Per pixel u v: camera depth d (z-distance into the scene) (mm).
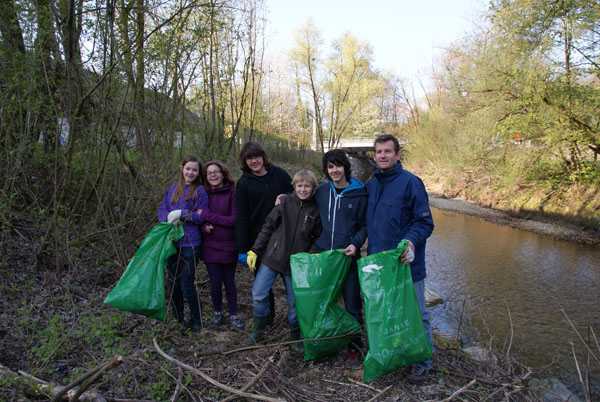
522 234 10906
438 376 2996
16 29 3504
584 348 4652
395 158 2869
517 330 5152
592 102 9984
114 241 4238
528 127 11594
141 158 4457
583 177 11945
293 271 2938
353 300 3070
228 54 6441
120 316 3201
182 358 2951
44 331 2855
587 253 9055
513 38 10719
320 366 3064
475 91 12617
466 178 17625
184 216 3215
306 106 28094
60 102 3801
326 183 3156
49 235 4023
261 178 3340
